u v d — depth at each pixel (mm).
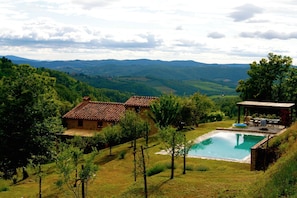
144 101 51562
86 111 54031
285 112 46219
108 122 51156
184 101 46312
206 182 19703
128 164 30859
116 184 23797
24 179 34500
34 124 36594
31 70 39719
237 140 39531
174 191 18781
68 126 53438
